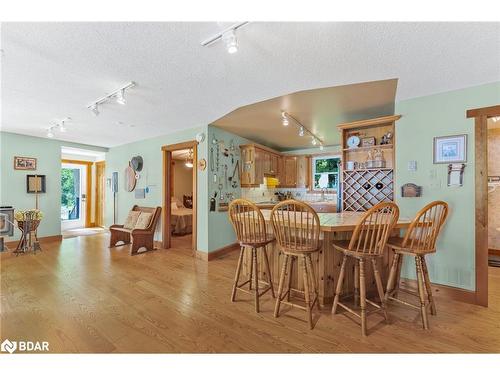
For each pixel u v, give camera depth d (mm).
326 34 1727
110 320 2162
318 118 3834
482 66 2174
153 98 2980
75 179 7473
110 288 2855
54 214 5367
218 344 1846
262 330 2025
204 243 4172
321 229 2137
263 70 2266
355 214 3041
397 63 2127
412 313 2309
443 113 2738
